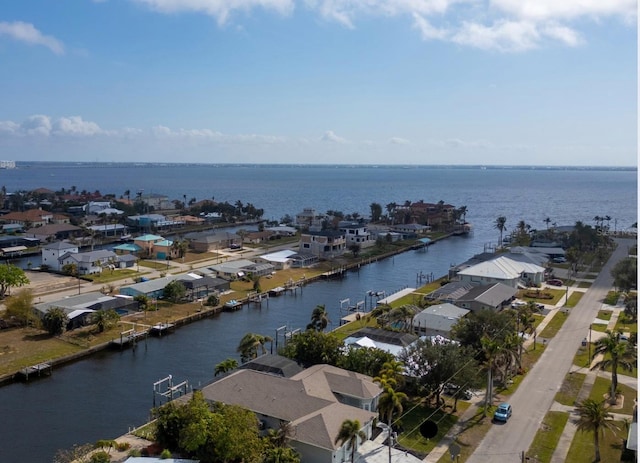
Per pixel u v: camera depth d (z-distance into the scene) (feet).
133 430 226.38
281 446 191.93
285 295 491.31
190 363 315.99
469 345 273.95
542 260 585.22
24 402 260.21
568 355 317.01
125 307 394.52
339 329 372.58
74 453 203.00
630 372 287.89
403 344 304.30
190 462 186.70
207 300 433.89
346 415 205.77
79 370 301.43
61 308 361.30
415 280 563.89
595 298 457.27
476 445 212.23
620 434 218.79
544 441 215.31
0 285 415.64
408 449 208.44
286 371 251.60
